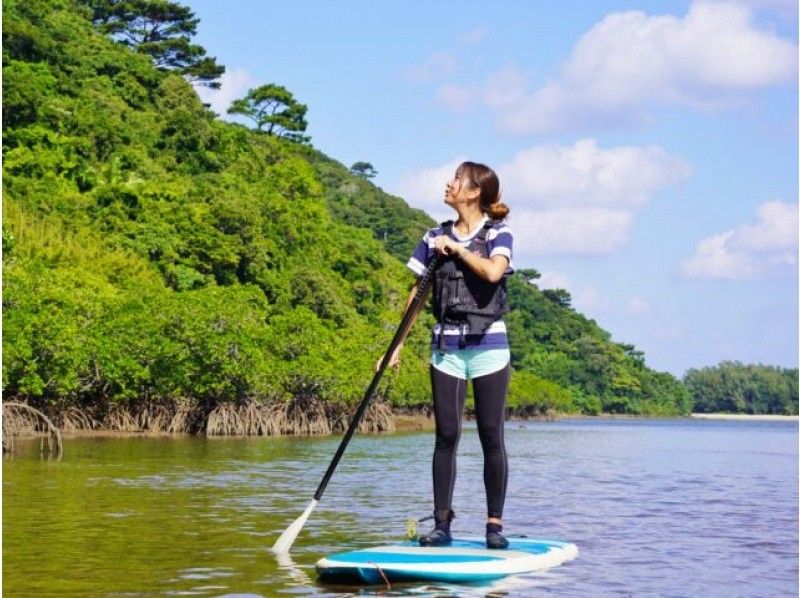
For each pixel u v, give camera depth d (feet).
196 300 148.15
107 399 137.90
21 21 295.48
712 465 91.76
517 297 565.94
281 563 25.39
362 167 636.48
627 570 25.67
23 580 22.90
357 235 378.53
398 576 22.33
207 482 54.60
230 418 148.56
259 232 263.49
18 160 229.45
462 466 80.07
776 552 30.17
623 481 65.51
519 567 23.65
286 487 51.90
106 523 34.42
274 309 252.01
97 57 329.72
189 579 22.94
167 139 310.86
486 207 25.45
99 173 254.06
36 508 39.52
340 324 267.39
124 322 139.85
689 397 655.35
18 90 249.34
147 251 224.12
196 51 416.87
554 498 50.19
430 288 25.57
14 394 115.14
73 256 182.60
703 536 34.17
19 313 112.37
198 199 257.14
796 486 61.62
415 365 276.62
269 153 366.22
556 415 490.08
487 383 24.88
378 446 120.16
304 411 175.42
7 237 142.61
